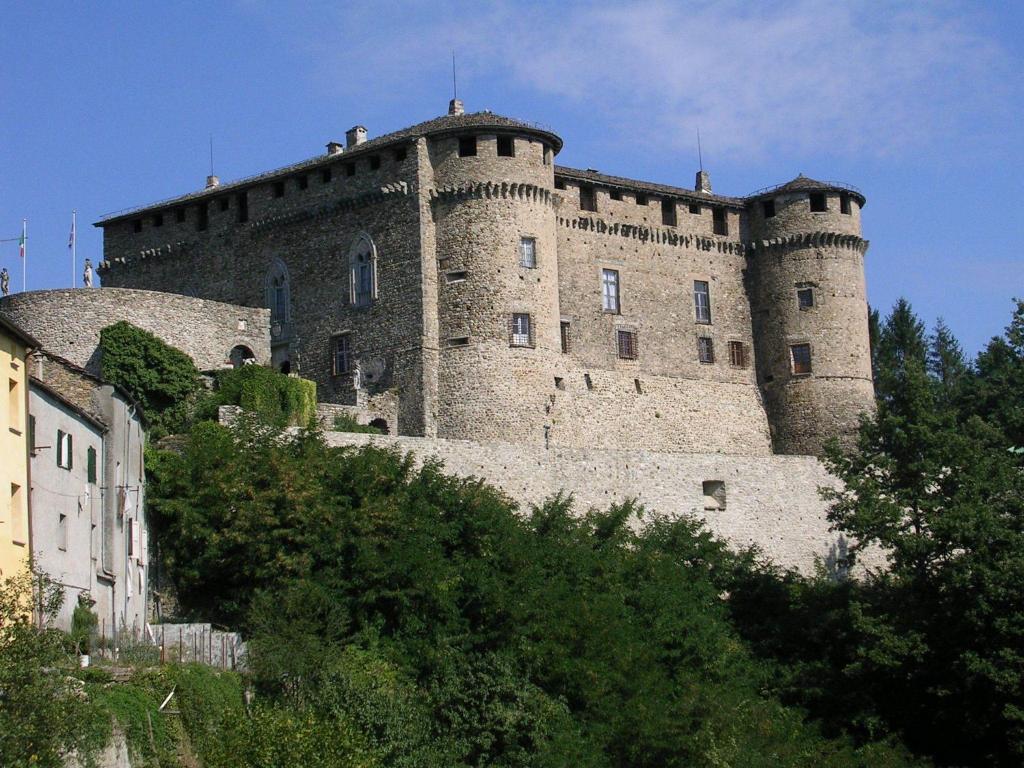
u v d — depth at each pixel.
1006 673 64.75
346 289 87.38
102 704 43.56
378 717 52.94
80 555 53.69
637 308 93.75
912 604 69.56
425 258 84.75
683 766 59.94
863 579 83.06
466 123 85.56
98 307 79.50
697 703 61.91
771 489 82.44
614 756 59.56
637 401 92.25
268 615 56.75
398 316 85.19
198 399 76.50
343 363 87.00
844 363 96.56
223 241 92.88
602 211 93.19
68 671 41.09
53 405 51.94
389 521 62.19
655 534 74.50
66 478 52.88
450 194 85.12
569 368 87.69
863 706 67.94
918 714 67.88
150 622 60.25
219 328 83.94
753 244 98.62
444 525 63.81
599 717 59.94
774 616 72.94
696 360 95.69
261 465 63.31
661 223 95.81
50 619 43.81
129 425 60.22
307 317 88.69
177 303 82.19
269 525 60.97
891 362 121.19
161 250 95.25
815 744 64.25
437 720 56.84
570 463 77.19
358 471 64.12
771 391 97.25
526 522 69.62
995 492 72.00
